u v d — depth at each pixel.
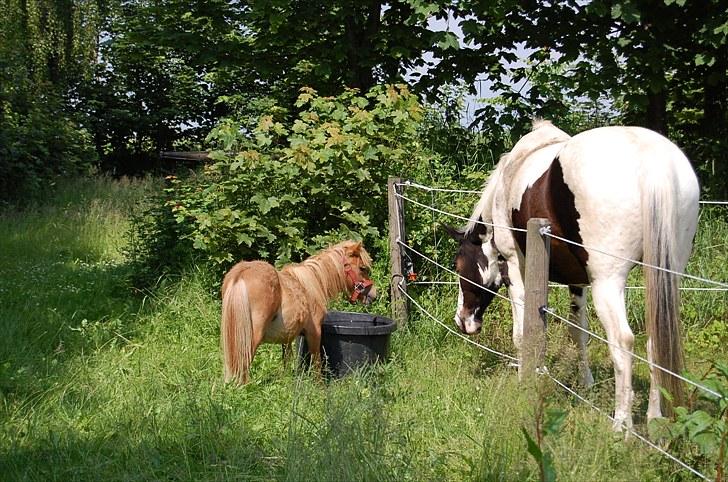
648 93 9.59
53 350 6.21
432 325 6.72
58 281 8.89
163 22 10.84
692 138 9.96
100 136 22.61
